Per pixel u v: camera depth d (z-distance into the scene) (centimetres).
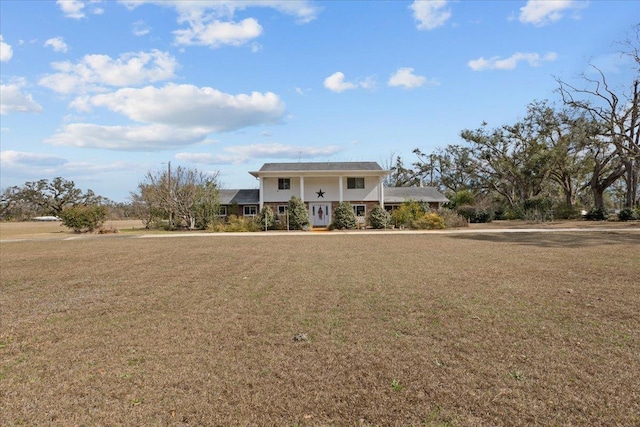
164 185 3434
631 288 755
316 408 322
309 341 483
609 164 3875
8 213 7294
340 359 423
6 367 418
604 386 351
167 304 688
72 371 405
